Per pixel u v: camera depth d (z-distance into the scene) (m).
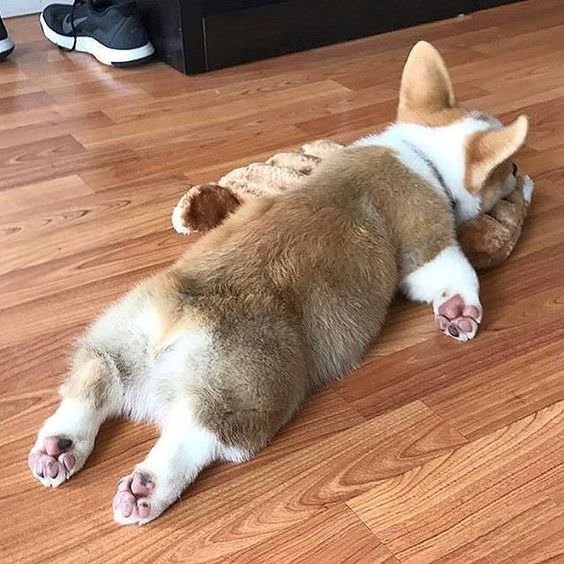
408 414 1.40
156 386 1.32
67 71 2.81
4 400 1.43
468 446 1.34
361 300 1.46
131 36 2.77
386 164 1.60
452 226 1.63
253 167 1.93
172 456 1.21
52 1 3.34
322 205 1.49
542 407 1.41
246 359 1.26
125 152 2.27
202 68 2.77
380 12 3.03
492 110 2.47
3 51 2.85
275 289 1.36
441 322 1.57
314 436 1.36
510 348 1.54
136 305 1.34
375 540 1.19
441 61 1.77
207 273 1.37
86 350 1.33
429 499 1.25
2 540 1.19
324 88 2.64
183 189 2.08
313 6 2.88
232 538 1.19
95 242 1.88
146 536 1.19
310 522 1.22
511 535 1.19
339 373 1.47
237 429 1.24
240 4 2.74
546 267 1.76
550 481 1.28
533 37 3.01
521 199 1.86
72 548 1.18
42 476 1.25
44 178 2.15
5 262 1.81
